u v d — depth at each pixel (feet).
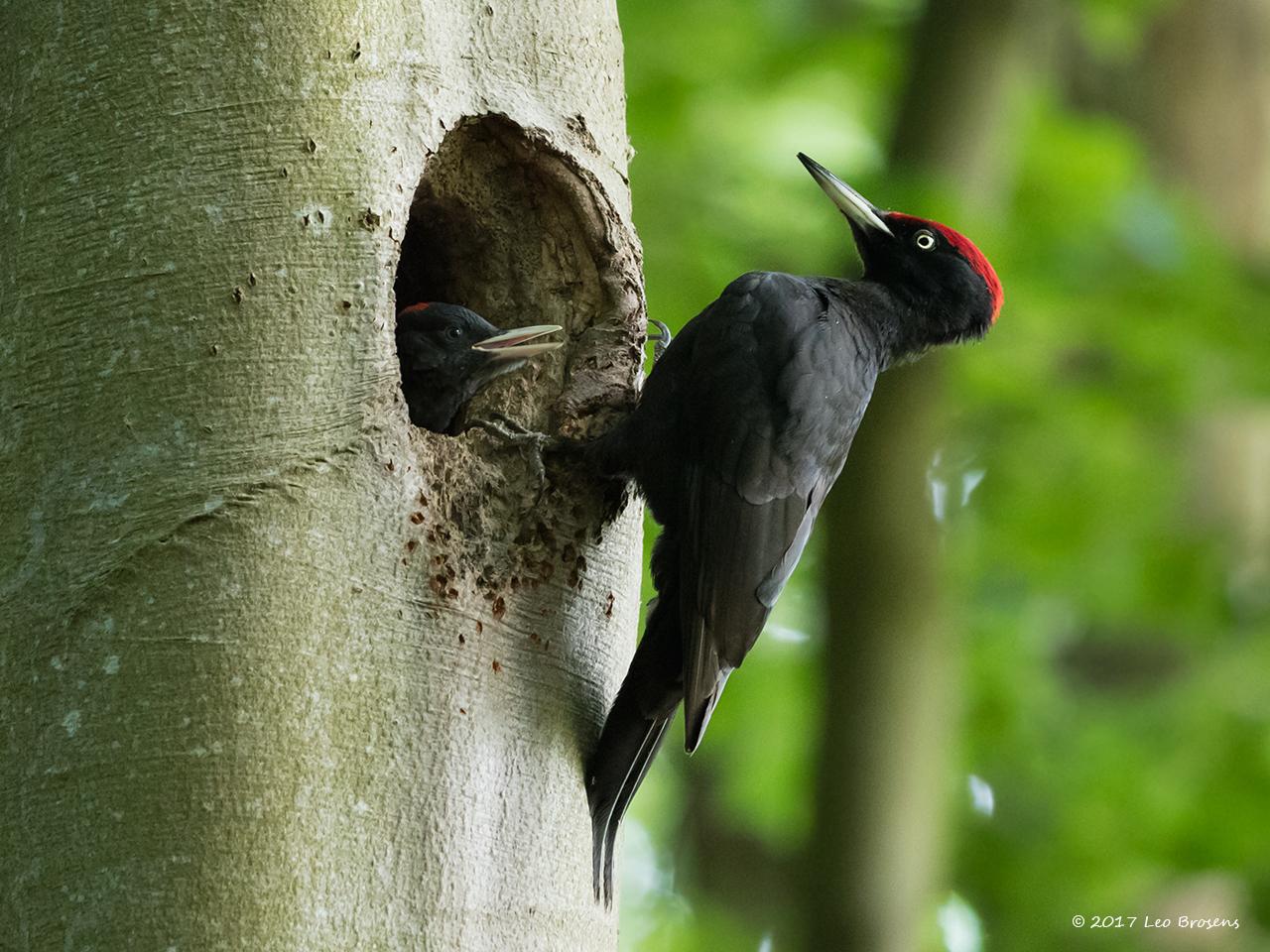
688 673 29.58
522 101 29.81
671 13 59.98
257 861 23.25
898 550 51.44
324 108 26.25
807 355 32.42
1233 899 58.59
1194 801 57.88
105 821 23.35
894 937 48.88
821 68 60.64
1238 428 65.36
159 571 24.18
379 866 23.94
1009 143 56.34
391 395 25.94
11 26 27.02
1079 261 57.21
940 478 59.88
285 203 25.75
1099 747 59.62
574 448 29.55
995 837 58.59
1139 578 60.49
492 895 25.16
